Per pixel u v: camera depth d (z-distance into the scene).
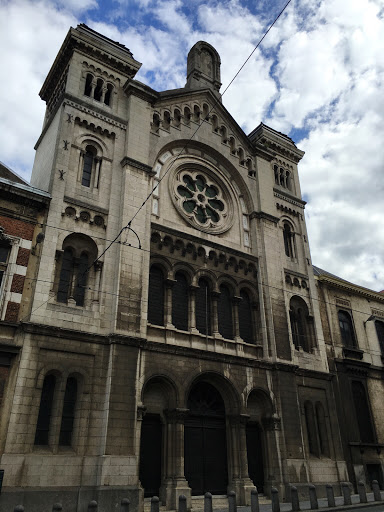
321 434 28.45
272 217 32.16
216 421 24.66
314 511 19.19
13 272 20.66
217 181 31.92
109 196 25.19
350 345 34.00
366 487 28.45
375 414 32.09
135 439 20.36
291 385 27.22
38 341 19.84
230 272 28.78
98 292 22.66
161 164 28.77
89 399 20.27
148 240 25.16
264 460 25.20
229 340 26.55
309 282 33.16
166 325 24.34
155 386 22.94
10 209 21.81
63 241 22.75
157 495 21.16
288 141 38.84
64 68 29.38
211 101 33.31
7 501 16.80
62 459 18.59
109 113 27.41
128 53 30.33
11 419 17.98
